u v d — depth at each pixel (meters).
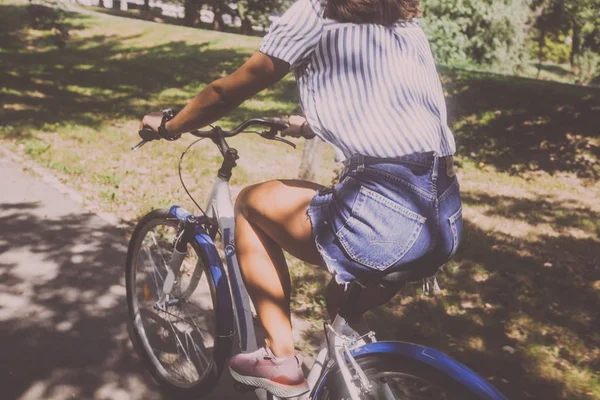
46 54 16.86
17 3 23.94
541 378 3.80
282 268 2.49
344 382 2.23
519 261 5.85
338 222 2.05
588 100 13.84
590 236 7.12
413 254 2.03
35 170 6.48
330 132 2.03
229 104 2.20
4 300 3.88
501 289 5.12
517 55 23.58
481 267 5.50
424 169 1.99
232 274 2.70
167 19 34.00
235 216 2.50
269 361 2.46
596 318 4.80
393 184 1.98
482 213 7.62
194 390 2.95
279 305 2.46
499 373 3.82
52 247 4.70
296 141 9.93
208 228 2.93
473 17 21.22
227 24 36.41
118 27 21.61
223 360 2.76
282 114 12.38
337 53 2.01
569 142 11.84
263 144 9.41
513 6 21.83
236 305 2.69
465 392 1.90
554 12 26.97
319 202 2.14
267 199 2.33
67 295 4.01
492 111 13.36
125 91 13.16
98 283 4.21
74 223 5.21
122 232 5.11
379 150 1.96
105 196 5.97
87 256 4.61
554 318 4.71
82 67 15.44
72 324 3.67
